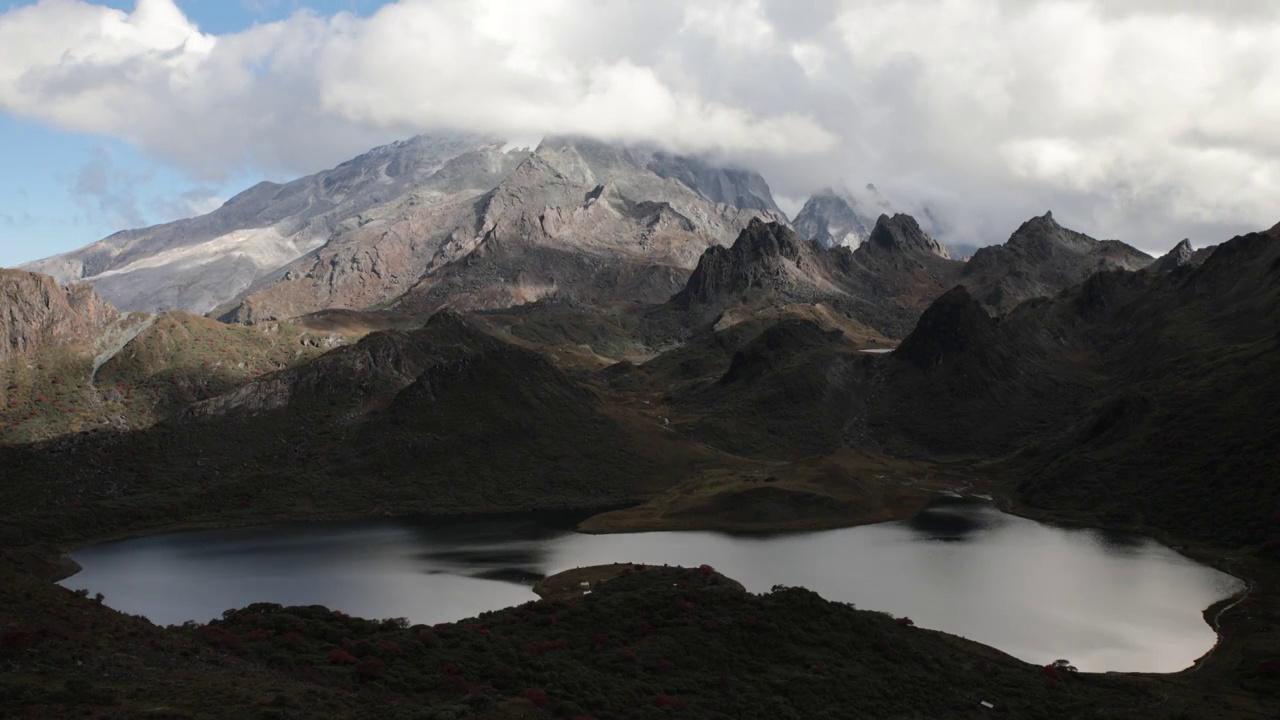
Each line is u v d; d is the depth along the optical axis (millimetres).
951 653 146750
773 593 162125
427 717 92625
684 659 129500
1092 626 174750
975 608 186000
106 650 98250
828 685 124562
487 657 120312
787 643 138125
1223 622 177625
